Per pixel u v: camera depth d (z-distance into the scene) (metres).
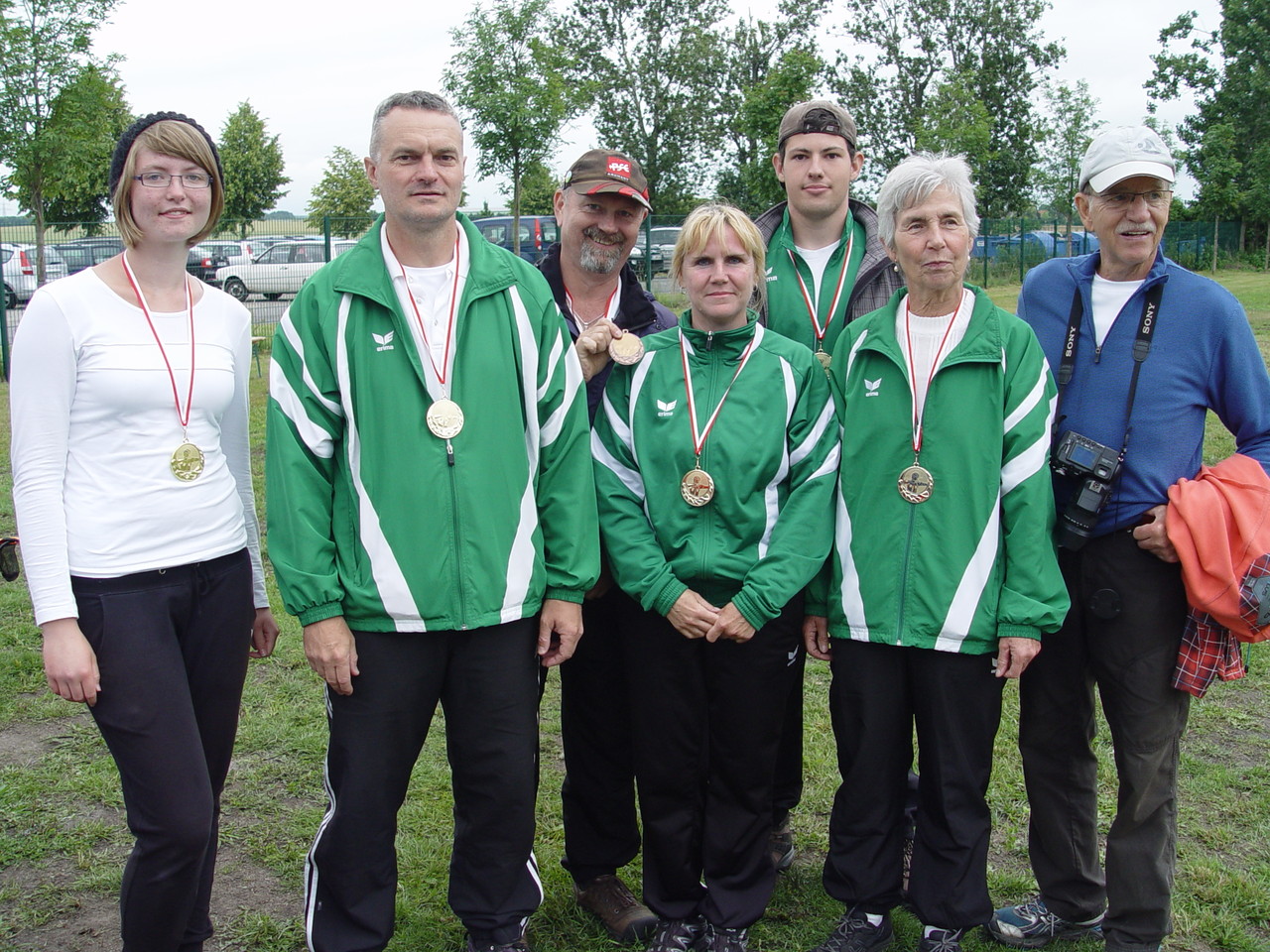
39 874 3.28
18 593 5.68
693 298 2.81
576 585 2.68
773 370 2.82
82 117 14.95
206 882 2.72
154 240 2.38
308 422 2.52
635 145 46.56
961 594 2.67
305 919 2.73
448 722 2.70
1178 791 3.71
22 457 2.29
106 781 3.79
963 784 2.73
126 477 2.37
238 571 2.56
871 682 2.78
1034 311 2.88
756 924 3.05
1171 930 2.80
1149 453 2.68
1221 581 2.50
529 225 20.92
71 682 2.27
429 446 2.51
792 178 3.35
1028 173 46.56
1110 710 2.77
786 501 2.84
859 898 2.81
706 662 2.79
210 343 2.50
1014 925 2.96
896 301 2.83
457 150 2.49
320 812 3.63
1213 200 37.38
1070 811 2.89
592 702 3.03
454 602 2.52
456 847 2.74
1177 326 2.68
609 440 2.89
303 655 4.91
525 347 2.63
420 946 2.94
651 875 2.92
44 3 14.45
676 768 2.82
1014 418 2.67
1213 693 4.51
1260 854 3.35
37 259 15.23
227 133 42.47
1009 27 45.34
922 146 35.66
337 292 2.51
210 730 2.57
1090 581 2.74
